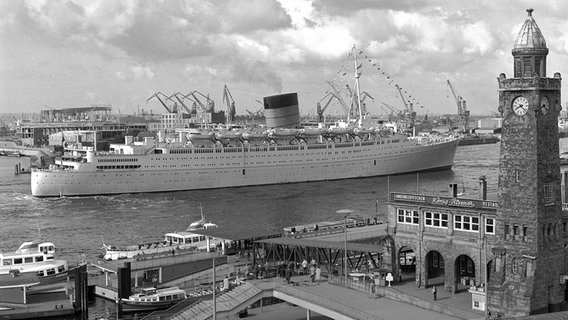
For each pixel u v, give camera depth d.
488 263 89.44
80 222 194.75
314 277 99.19
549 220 83.00
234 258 127.56
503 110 84.50
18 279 108.38
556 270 83.94
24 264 117.62
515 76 84.56
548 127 83.25
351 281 94.81
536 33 83.00
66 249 155.62
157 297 107.44
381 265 108.00
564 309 84.25
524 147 82.69
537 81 81.19
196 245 137.12
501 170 84.75
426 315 78.94
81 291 107.44
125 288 109.00
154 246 139.12
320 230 143.00
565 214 86.31
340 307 82.12
